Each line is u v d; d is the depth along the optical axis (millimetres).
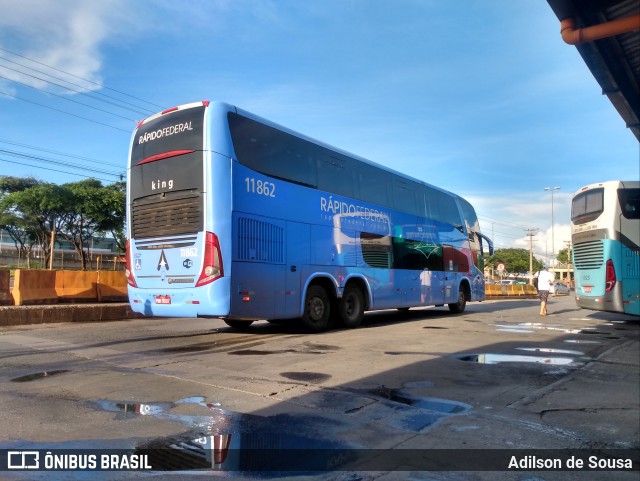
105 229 42375
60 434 4191
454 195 18375
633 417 5055
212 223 8766
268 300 9664
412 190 15305
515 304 27297
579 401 5602
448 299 17000
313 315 11000
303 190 10789
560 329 12617
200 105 9258
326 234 11367
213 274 8695
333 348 8781
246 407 5023
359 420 4719
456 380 6434
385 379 6375
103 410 4855
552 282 17875
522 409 5250
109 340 9633
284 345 9133
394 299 13820
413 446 4133
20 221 42656
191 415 4738
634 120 9969
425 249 15648
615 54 7586
